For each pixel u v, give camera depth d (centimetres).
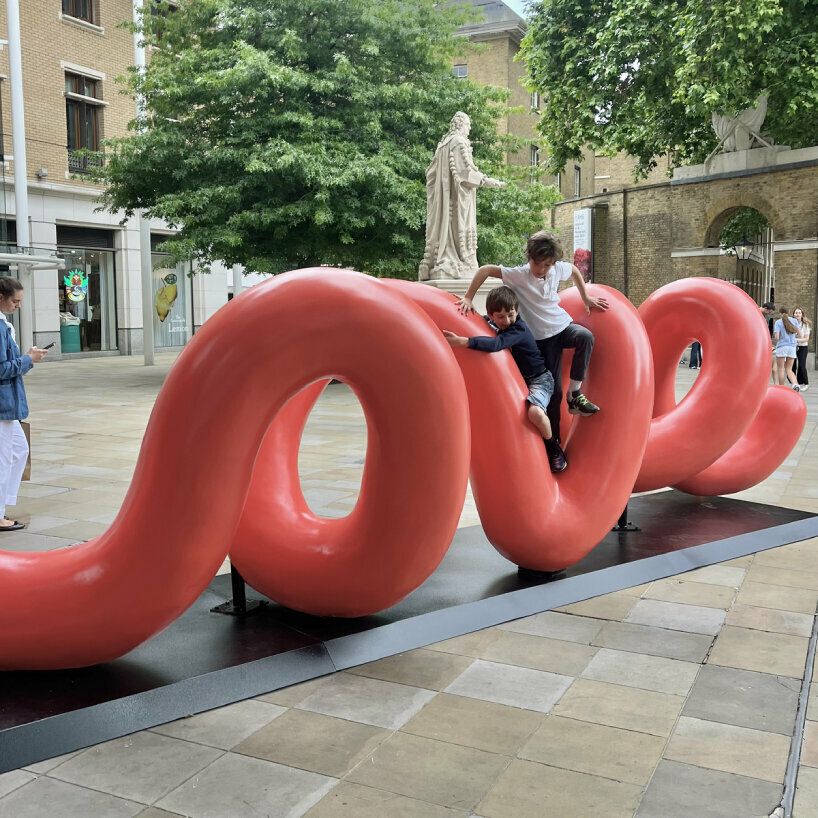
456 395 353
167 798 269
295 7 1742
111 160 1806
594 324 486
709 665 372
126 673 350
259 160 1595
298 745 303
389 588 381
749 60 1966
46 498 712
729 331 579
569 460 480
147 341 2358
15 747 295
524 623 427
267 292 334
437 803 264
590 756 293
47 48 2433
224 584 473
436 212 1390
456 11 1934
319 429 1142
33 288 2450
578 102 2273
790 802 264
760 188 2370
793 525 600
